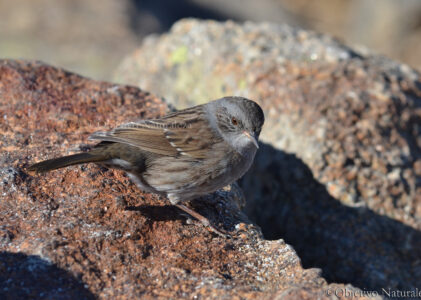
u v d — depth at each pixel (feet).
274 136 40.40
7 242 23.11
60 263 22.40
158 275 22.86
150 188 27.58
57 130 31.04
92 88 35.14
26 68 35.27
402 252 36.04
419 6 96.32
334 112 39.86
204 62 48.29
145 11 93.50
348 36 106.11
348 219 36.70
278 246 25.67
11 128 30.48
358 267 35.78
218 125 28.25
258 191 40.37
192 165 27.14
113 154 26.07
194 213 27.32
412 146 39.83
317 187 37.86
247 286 22.62
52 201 25.80
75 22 80.18
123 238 24.54
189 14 102.99
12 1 81.82
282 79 42.98
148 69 52.37
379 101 40.78
